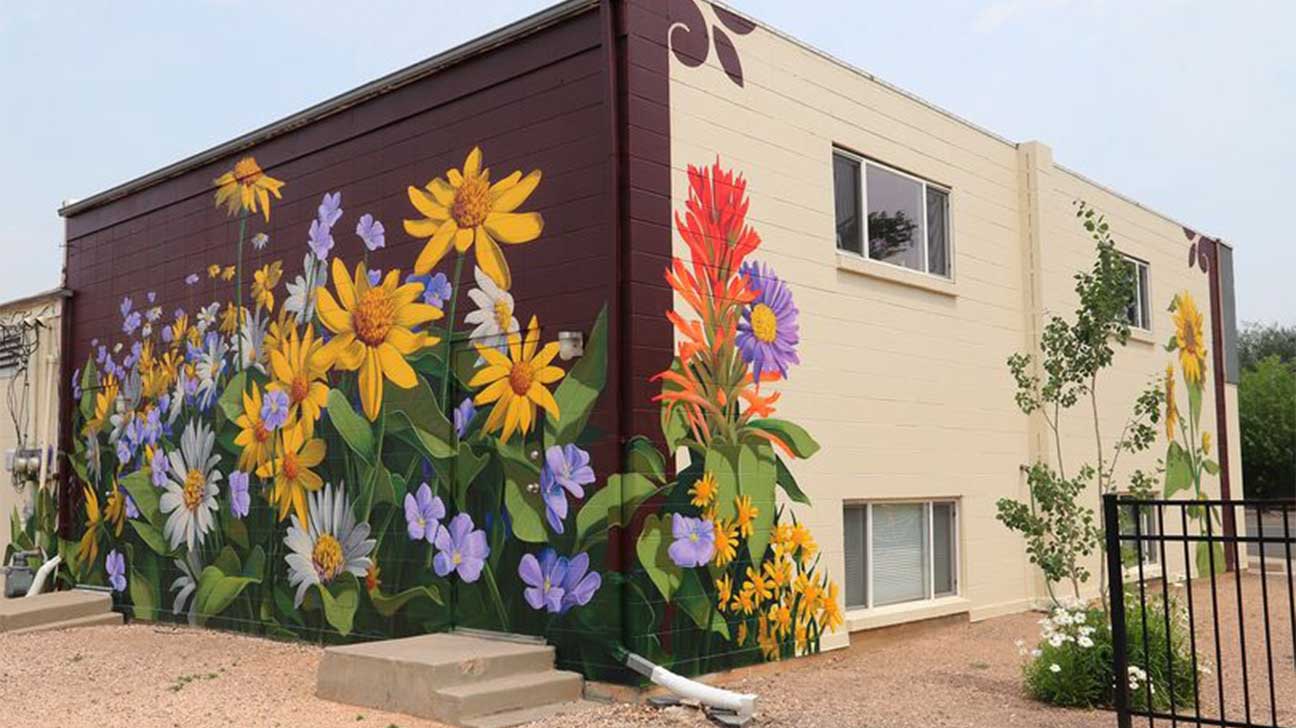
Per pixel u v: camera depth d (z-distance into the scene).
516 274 8.91
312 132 10.98
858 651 10.02
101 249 14.07
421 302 9.69
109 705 8.12
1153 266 16.22
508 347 8.92
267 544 11.18
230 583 11.61
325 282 10.70
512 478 8.80
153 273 13.12
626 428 8.09
